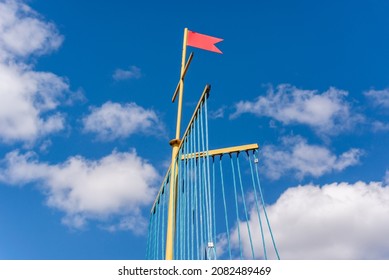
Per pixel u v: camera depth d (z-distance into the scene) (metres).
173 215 5.45
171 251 5.19
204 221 5.02
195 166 5.37
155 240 6.78
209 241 4.92
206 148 5.23
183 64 6.89
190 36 7.50
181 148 5.91
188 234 5.18
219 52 7.56
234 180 6.30
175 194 5.68
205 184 5.08
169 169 6.12
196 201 5.21
